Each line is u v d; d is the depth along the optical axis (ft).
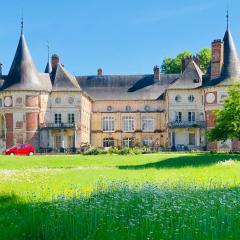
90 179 83.66
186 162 131.23
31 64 270.26
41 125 266.16
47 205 54.13
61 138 271.08
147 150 236.02
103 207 50.14
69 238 45.75
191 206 49.42
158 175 90.43
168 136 275.39
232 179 80.59
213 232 43.78
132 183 71.05
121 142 304.30
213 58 262.26
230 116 168.14
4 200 63.26
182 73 282.56
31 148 222.07
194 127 270.05
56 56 284.00
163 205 49.96
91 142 305.32
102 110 306.76
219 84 254.06
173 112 277.03
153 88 308.81
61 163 147.74
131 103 305.73
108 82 314.35
